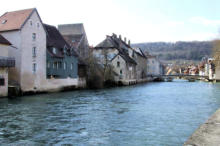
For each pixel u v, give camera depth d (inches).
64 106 976.3
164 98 1315.2
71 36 2723.9
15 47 1421.0
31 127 610.5
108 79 2394.2
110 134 551.2
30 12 1517.0
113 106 987.3
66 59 1870.1
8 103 1058.1
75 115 778.2
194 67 6673.2
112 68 2534.5
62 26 3265.3
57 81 1706.4
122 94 1551.4
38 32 1568.7
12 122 665.6
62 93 1605.6
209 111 867.4
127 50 3371.1
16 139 508.7
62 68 1823.3
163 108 939.3
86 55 2374.5
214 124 462.3
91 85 2107.5
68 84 1818.4
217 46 2351.1
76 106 979.3
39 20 1579.7
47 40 1763.0
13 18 1546.5
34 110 868.6
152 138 519.5
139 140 505.0
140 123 663.1
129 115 783.1
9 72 1461.6
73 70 1969.7
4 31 1478.8
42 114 791.1
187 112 843.4
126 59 2822.3
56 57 1736.0
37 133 556.4
